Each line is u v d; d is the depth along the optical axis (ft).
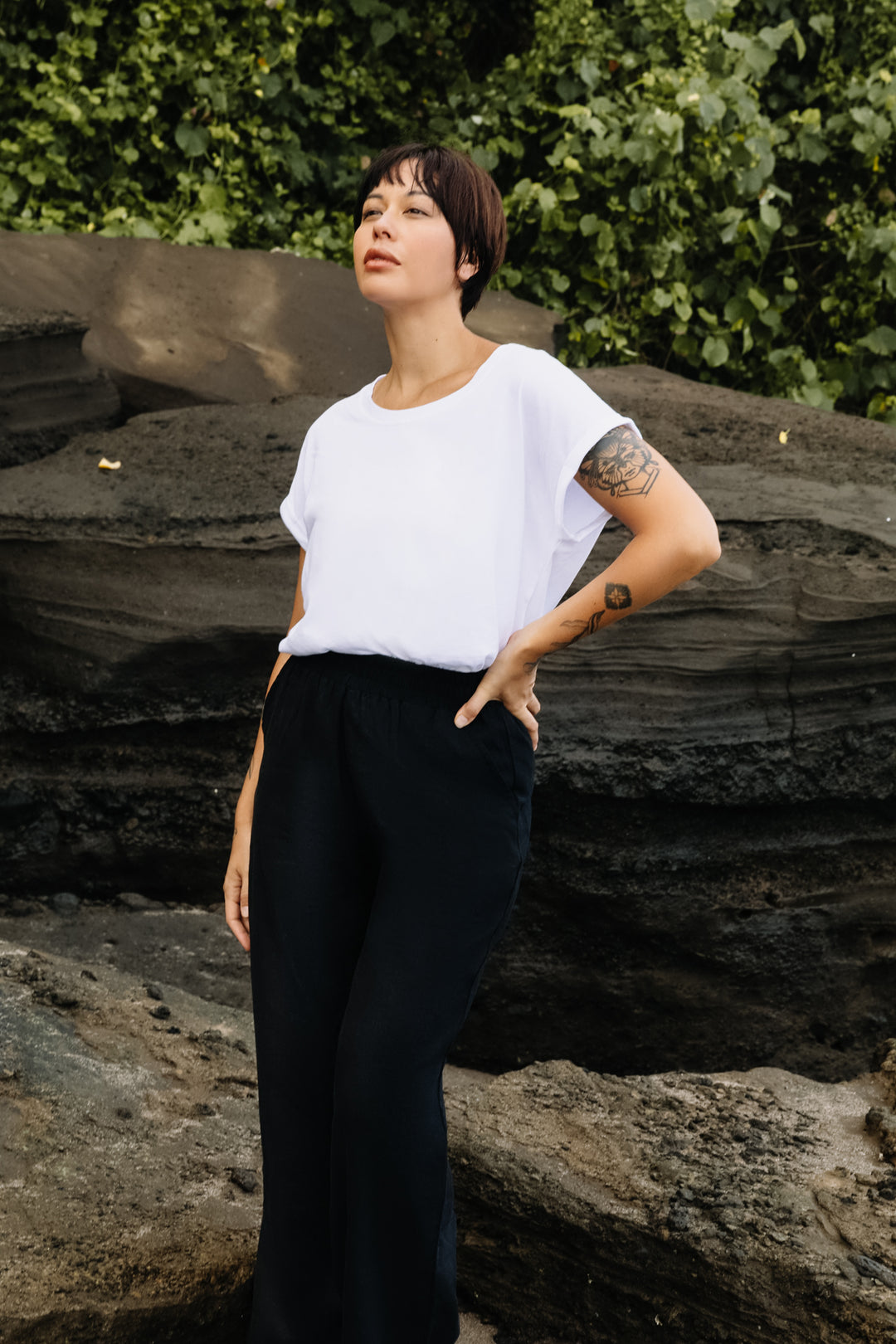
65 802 11.78
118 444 13.30
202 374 15.96
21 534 11.59
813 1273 6.68
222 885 11.96
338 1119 5.51
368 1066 5.36
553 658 10.93
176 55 21.06
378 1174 5.49
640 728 10.96
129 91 21.15
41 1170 7.42
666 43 22.12
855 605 10.81
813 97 22.71
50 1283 6.53
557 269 21.81
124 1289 6.63
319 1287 6.10
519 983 11.60
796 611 10.91
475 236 5.71
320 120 22.89
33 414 13.80
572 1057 11.76
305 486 6.11
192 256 17.70
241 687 11.60
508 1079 8.93
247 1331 6.95
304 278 17.87
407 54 24.14
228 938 11.64
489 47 24.80
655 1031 11.54
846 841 11.37
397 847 5.45
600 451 5.35
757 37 22.25
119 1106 8.28
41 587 11.65
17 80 21.03
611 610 5.34
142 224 20.83
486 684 5.41
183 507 11.89
